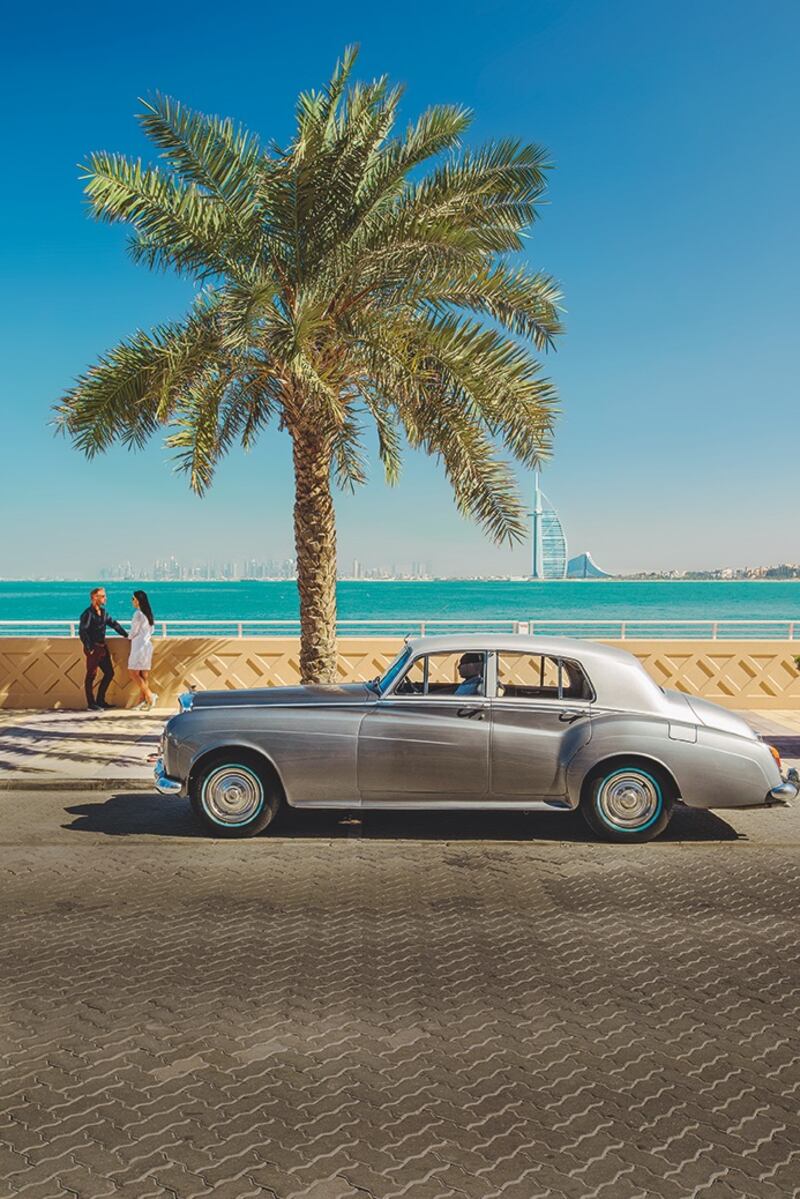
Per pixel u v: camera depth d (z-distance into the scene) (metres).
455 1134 3.12
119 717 12.47
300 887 5.90
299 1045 3.75
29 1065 3.57
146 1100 3.32
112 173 9.70
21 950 4.79
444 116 10.02
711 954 4.81
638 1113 3.27
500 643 7.11
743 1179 2.88
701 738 6.84
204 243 10.03
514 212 10.48
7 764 9.48
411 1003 4.17
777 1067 3.61
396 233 9.74
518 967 4.61
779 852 6.81
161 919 5.28
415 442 10.20
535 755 6.87
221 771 7.03
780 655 13.40
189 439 9.88
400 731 6.89
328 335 10.20
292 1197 2.77
